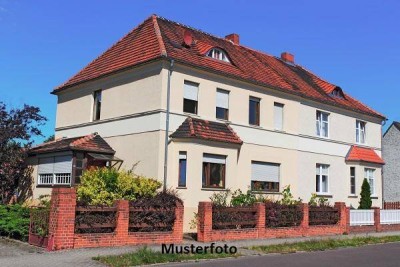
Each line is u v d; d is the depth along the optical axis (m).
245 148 23.25
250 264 12.33
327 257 14.11
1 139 21.97
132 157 21.08
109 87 22.97
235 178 21.70
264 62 29.19
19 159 23.12
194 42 23.55
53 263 11.58
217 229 17.30
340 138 29.50
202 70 21.53
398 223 25.20
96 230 14.48
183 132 20.12
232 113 22.88
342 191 29.08
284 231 19.39
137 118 21.11
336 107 29.25
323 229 21.11
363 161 29.70
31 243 14.56
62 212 13.66
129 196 16.09
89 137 21.88
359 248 16.91
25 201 22.86
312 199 23.17
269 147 24.56
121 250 13.79
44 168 22.75
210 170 20.95
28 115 23.12
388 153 41.62
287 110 25.94
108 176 15.99
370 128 32.19
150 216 15.61
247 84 23.73
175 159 20.09
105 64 23.98
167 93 20.28
